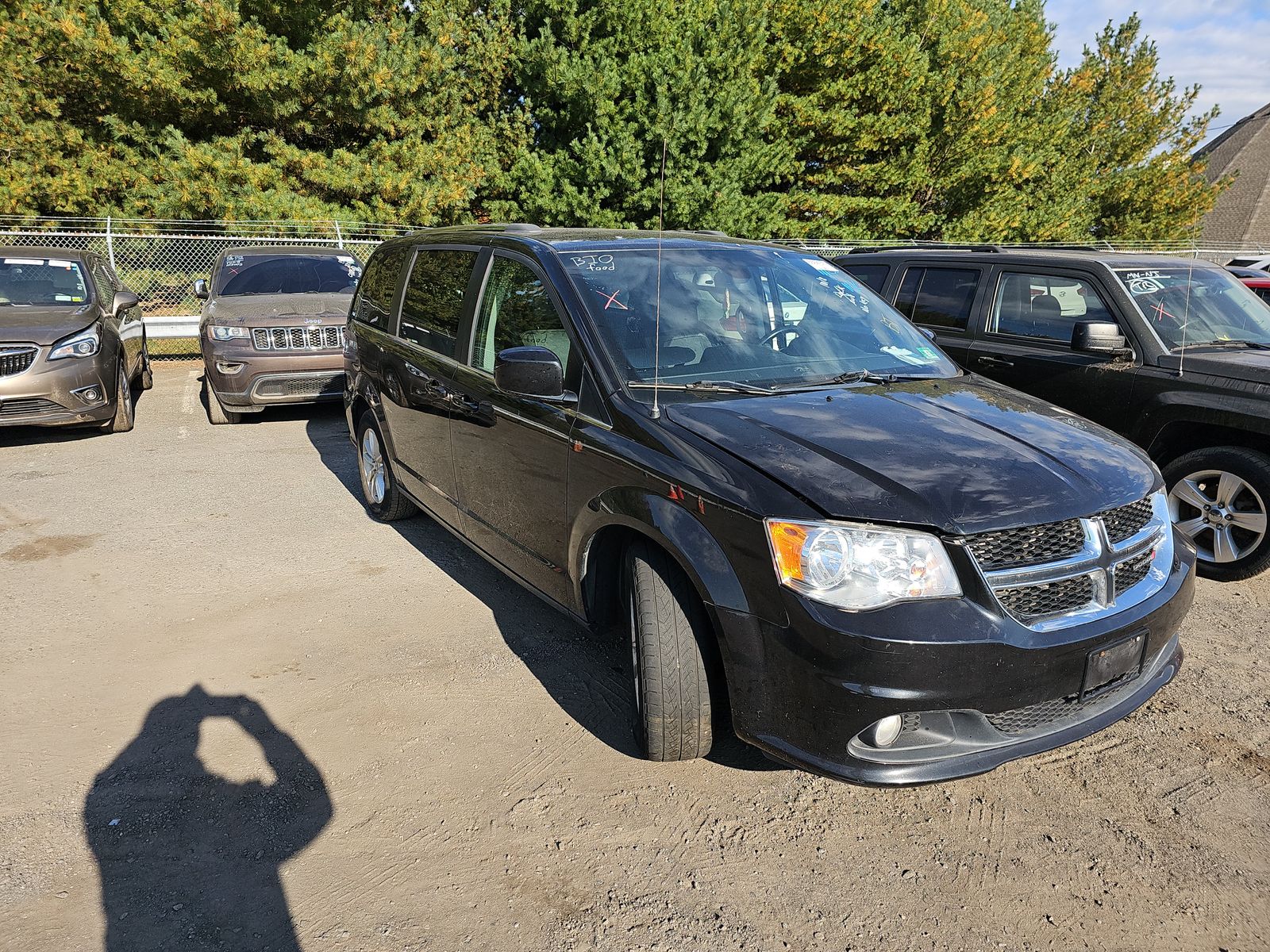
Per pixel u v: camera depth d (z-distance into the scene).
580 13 19.62
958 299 6.04
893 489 2.46
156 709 3.36
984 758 2.43
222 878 2.48
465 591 4.51
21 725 3.24
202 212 15.98
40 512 5.78
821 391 3.24
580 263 3.62
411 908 2.38
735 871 2.54
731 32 18.45
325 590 4.51
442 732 3.22
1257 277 11.75
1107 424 4.99
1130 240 27.58
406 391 4.61
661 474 2.75
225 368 7.93
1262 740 3.22
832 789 2.93
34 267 8.38
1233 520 4.55
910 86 20.95
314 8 17.11
